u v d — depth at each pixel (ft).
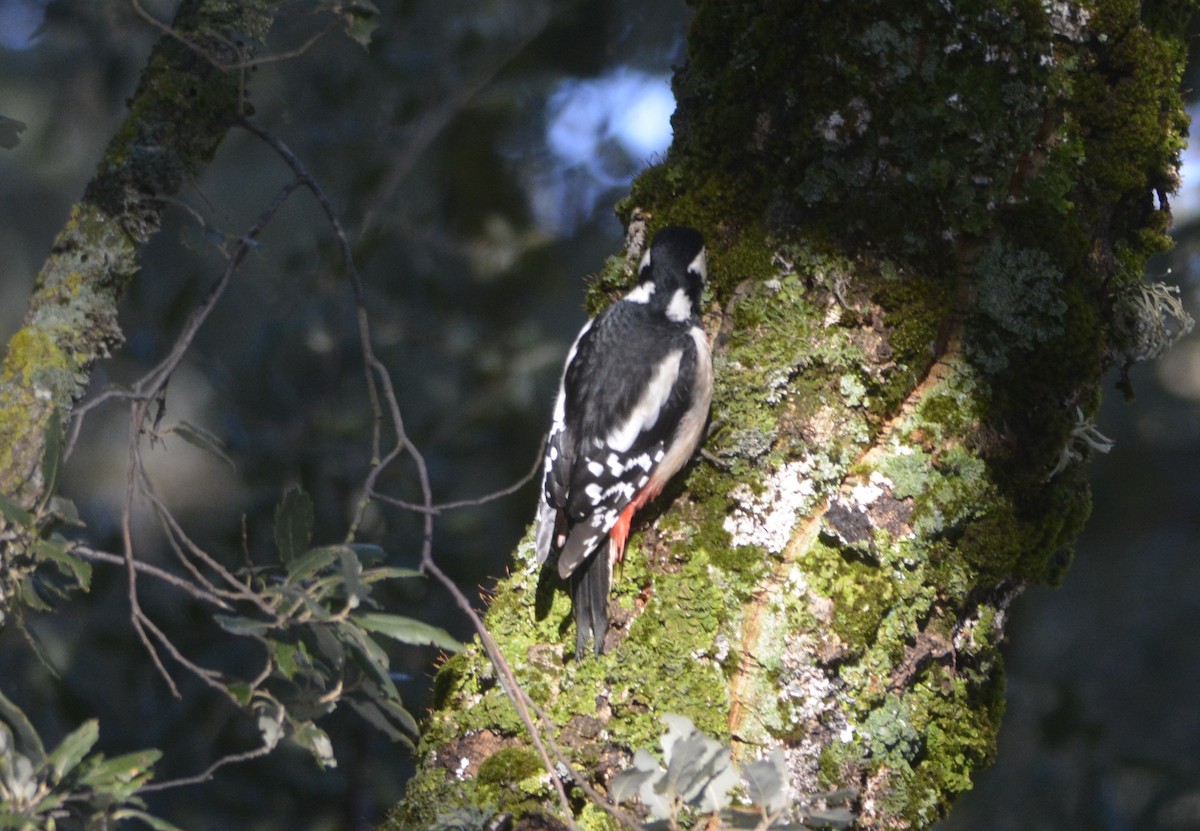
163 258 44.09
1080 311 23.73
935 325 23.54
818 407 23.44
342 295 42.73
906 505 23.00
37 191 63.57
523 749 23.15
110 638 36.68
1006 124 23.41
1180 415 60.34
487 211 46.32
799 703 22.39
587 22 46.55
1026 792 49.52
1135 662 61.46
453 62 46.32
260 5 25.59
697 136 25.67
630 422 23.99
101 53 43.06
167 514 21.58
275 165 59.52
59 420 21.48
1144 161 24.31
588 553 23.76
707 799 19.03
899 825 22.71
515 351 43.86
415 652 38.78
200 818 36.40
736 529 23.44
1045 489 24.16
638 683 22.89
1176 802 50.96
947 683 23.38
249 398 41.09
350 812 37.50
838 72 23.76
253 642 36.91
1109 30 23.85
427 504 22.30
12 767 18.49
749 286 24.38
